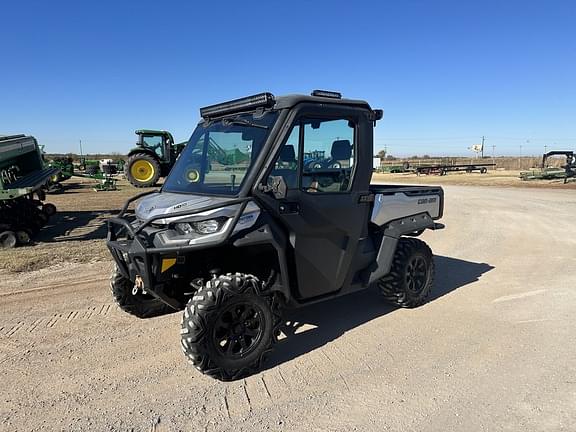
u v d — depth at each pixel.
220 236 3.39
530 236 10.00
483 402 3.16
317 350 4.05
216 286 3.41
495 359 3.83
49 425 2.91
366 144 4.39
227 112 4.26
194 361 3.35
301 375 3.59
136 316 4.85
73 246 8.73
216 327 3.39
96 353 3.98
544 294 5.68
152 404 3.17
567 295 5.61
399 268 4.91
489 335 4.37
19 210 10.15
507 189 24.75
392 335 4.38
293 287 3.98
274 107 3.87
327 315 4.94
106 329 4.53
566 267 7.08
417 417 2.99
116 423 2.94
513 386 3.38
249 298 3.52
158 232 3.61
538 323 4.67
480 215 13.63
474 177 38.31
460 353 3.96
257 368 3.60
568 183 28.27
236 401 3.21
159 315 4.91
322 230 4.05
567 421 2.93
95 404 3.17
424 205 5.33
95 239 9.68
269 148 3.67
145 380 3.51
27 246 8.77
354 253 4.40
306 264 3.99
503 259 7.75
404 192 5.05
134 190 24.45
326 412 3.06
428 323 4.69
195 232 3.48
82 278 6.43
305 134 3.89
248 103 3.97
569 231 10.57
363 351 4.02
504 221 12.34
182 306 3.85
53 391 3.34
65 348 4.09
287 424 2.92
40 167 12.59
